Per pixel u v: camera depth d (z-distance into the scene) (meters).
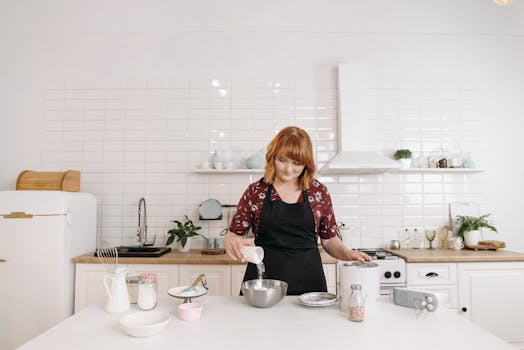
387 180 3.42
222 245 3.20
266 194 1.81
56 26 3.51
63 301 2.66
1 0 3.54
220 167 3.27
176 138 3.43
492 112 3.52
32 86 3.48
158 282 2.77
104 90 3.46
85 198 3.02
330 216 1.86
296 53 3.50
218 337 1.11
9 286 2.66
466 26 3.55
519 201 3.45
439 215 3.41
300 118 3.45
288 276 1.73
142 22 3.51
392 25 3.54
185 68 3.48
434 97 3.51
